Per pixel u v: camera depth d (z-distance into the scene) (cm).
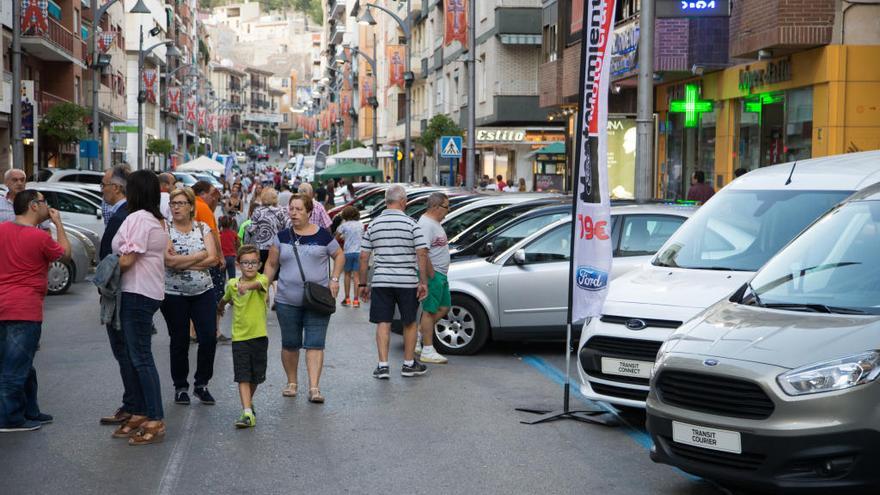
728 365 597
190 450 770
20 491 659
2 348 834
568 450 770
